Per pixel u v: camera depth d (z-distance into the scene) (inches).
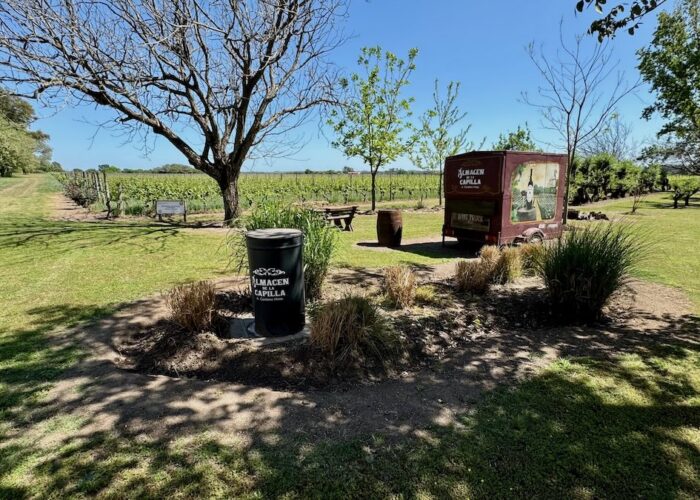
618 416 110.4
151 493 82.2
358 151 710.5
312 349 140.7
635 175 1059.9
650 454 95.1
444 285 231.1
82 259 304.2
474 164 352.8
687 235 446.0
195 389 122.3
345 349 138.4
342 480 86.4
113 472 87.7
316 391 123.3
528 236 358.0
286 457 93.2
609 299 198.2
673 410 113.5
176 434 100.8
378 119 684.1
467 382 129.6
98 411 109.7
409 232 498.3
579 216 604.4
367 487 84.6
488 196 346.6
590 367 139.6
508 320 187.0
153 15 377.4
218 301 187.3
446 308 189.8
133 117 420.2
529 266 259.6
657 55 450.6
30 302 199.0
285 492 83.0
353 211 493.0
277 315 154.3
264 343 149.6
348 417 109.5
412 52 663.1
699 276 268.2
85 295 211.0
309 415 110.2
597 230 213.3
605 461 92.6
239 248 220.5
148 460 91.5
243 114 453.4
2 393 117.5
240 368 133.5
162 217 599.8
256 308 155.6
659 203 935.7
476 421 107.8
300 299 159.8
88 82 381.7
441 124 773.9
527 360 145.7
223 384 125.7
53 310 187.2
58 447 95.3
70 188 836.0
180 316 151.3
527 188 353.1
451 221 381.7
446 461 92.2
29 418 106.0
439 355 151.6
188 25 343.3
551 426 105.7
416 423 107.0
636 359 145.9
